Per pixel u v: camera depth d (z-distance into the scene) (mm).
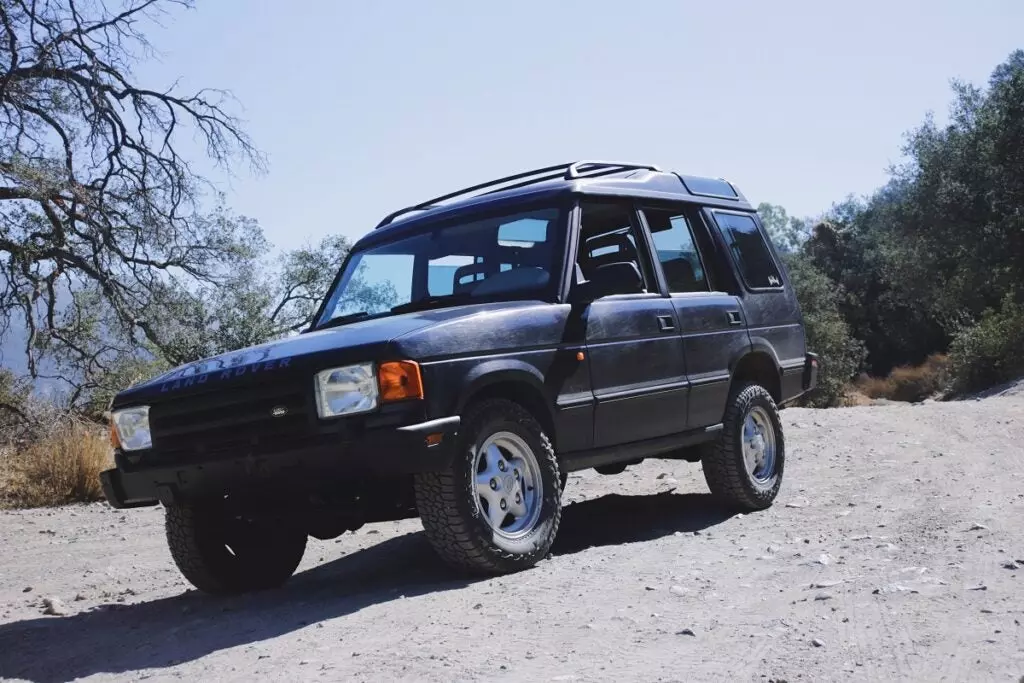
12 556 7746
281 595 5293
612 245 5953
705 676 3066
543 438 5047
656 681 3051
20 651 4562
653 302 5988
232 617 4695
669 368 5965
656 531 6250
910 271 37469
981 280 33031
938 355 46062
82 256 22516
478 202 6047
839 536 5332
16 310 21453
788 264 51281
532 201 5797
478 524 4668
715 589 4273
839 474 7812
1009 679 2855
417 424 4430
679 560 4938
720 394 6418
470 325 4836
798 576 4430
